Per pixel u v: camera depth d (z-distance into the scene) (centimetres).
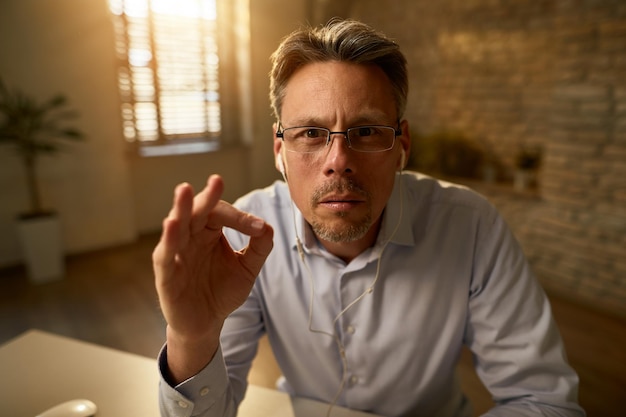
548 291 286
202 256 61
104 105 346
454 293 87
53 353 94
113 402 79
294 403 82
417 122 393
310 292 90
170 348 67
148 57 374
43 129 291
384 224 85
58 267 310
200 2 392
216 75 418
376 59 70
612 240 256
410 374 89
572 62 263
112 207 366
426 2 364
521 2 300
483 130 341
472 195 92
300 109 70
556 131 276
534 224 296
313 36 71
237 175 445
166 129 399
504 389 84
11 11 293
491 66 327
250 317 93
